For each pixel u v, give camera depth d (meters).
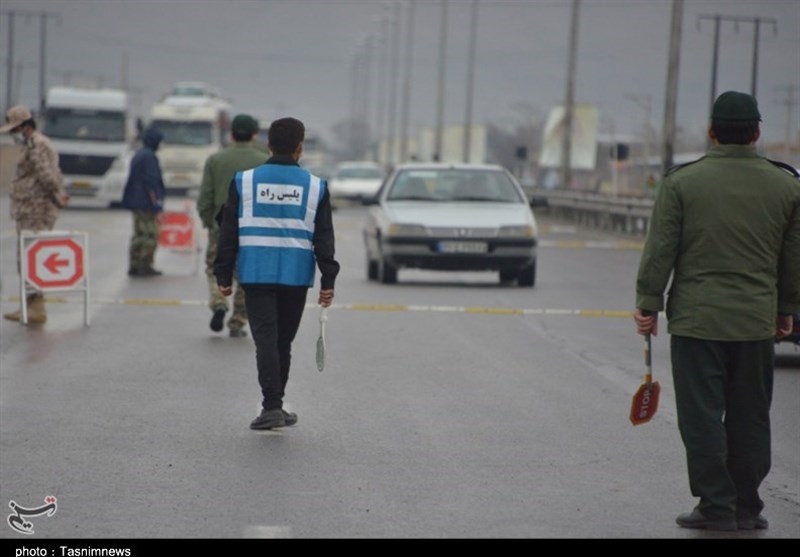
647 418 15.59
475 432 19.91
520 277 43.41
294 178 19.62
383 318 33.62
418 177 44.94
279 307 20.00
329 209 19.75
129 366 25.17
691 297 14.76
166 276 44.09
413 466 17.69
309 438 19.28
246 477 16.91
